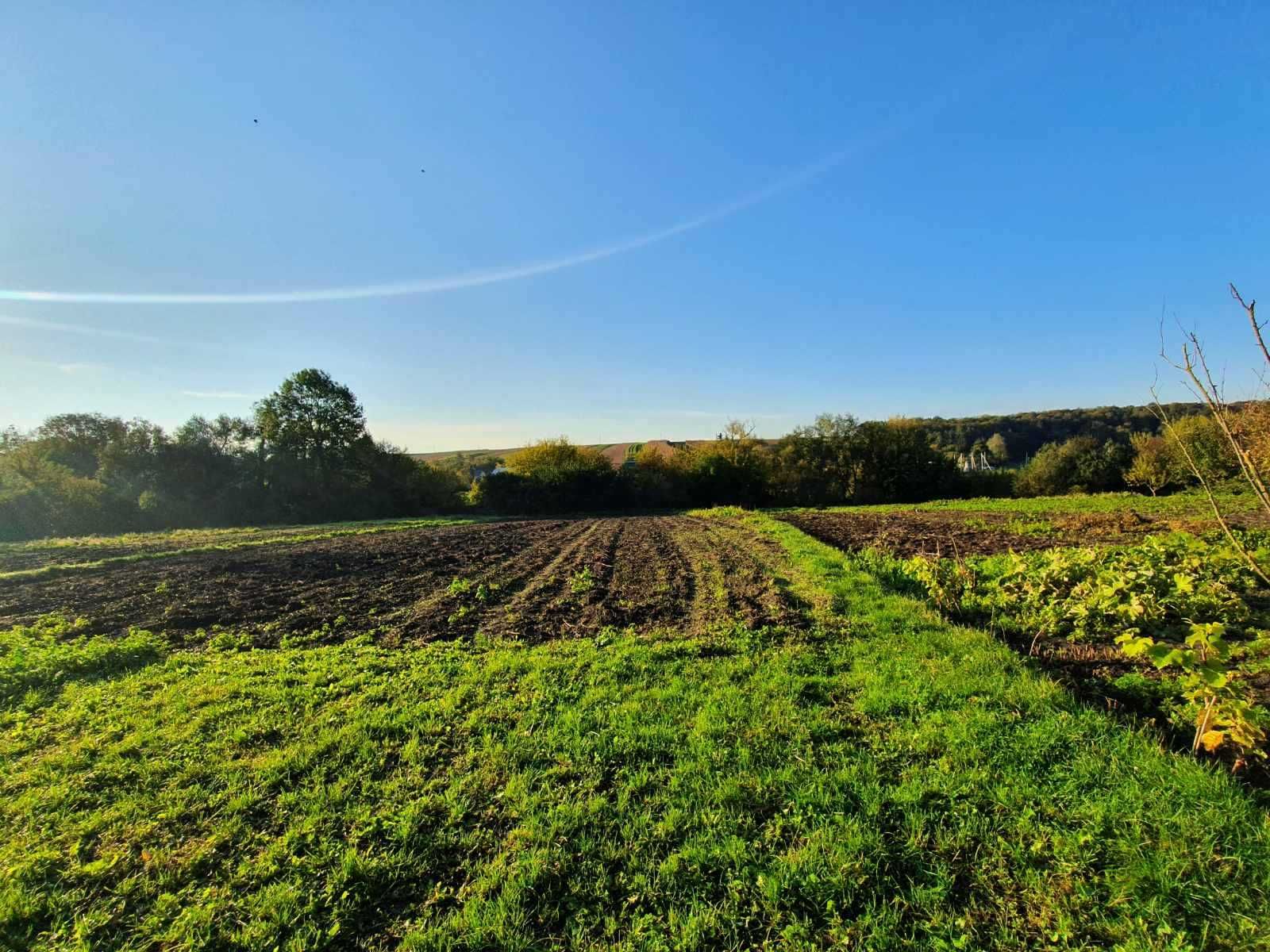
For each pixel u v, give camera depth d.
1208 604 7.68
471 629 9.23
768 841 3.75
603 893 3.38
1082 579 8.69
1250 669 5.84
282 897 3.44
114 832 4.19
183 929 3.27
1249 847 3.31
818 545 15.47
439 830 4.04
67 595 12.83
